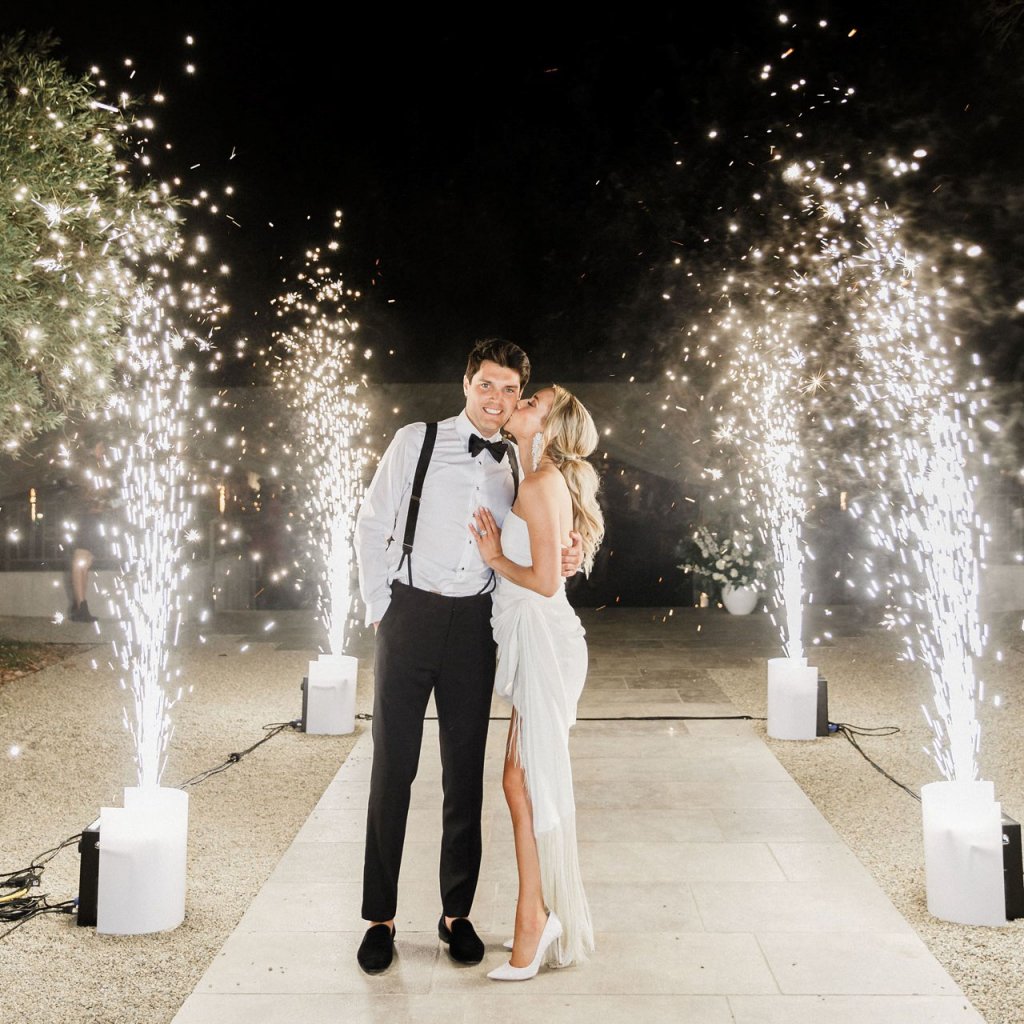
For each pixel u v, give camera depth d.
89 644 11.46
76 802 5.82
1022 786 5.96
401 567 3.69
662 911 4.15
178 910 4.08
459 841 3.74
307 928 4.00
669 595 16.23
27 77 9.02
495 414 3.66
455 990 3.50
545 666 3.58
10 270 8.35
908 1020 3.28
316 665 7.39
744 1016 3.30
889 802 5.69
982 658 10.48
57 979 3.62
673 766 6.44
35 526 13.57
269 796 5.86
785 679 7.14
